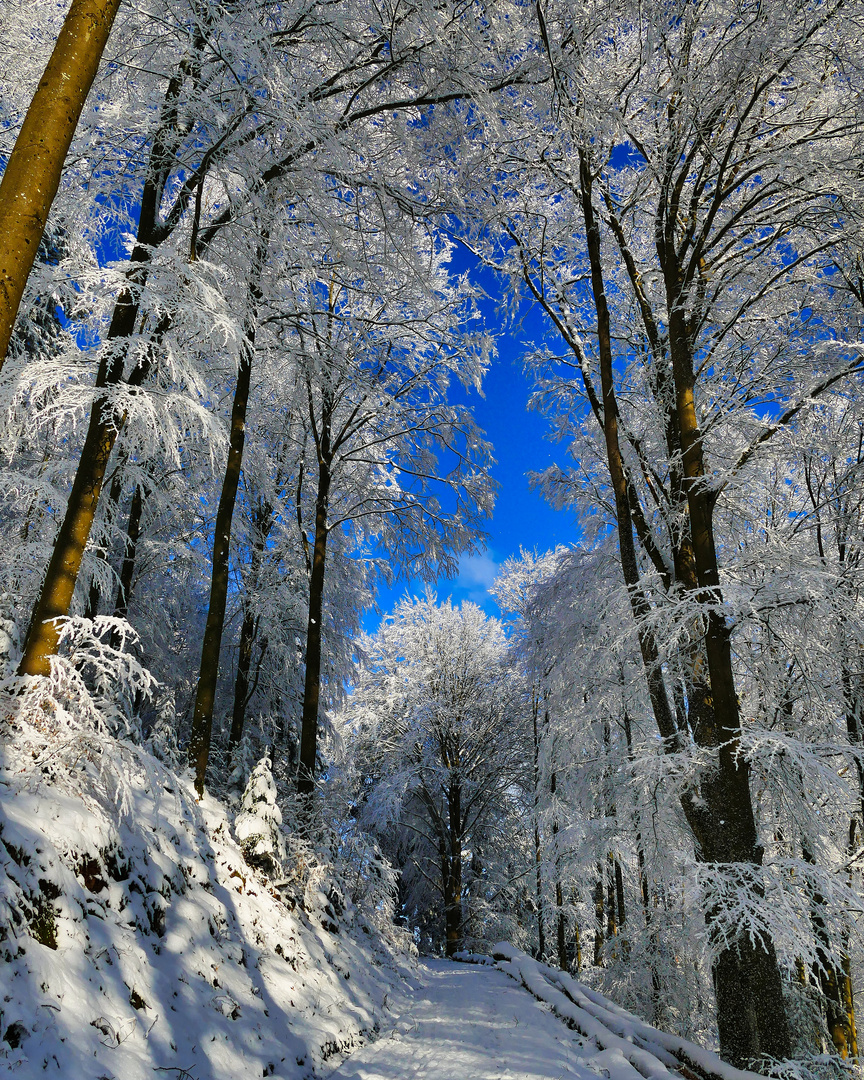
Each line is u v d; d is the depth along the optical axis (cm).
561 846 1205
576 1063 445
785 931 453
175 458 532
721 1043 538
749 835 571
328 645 1520
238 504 1398
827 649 635
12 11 782
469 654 2217
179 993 374
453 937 1880
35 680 404
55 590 454
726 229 748
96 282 458
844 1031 831
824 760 569
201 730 698
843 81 680
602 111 682
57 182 269
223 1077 341
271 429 1349
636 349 1001
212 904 500
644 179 805
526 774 2028
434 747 2130
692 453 702
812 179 732
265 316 866
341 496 1410
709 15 652
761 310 859
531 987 797
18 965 269
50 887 316
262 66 553
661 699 671
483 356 1177
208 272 559
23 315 660
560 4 653
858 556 877
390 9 626
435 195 811
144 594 1279
